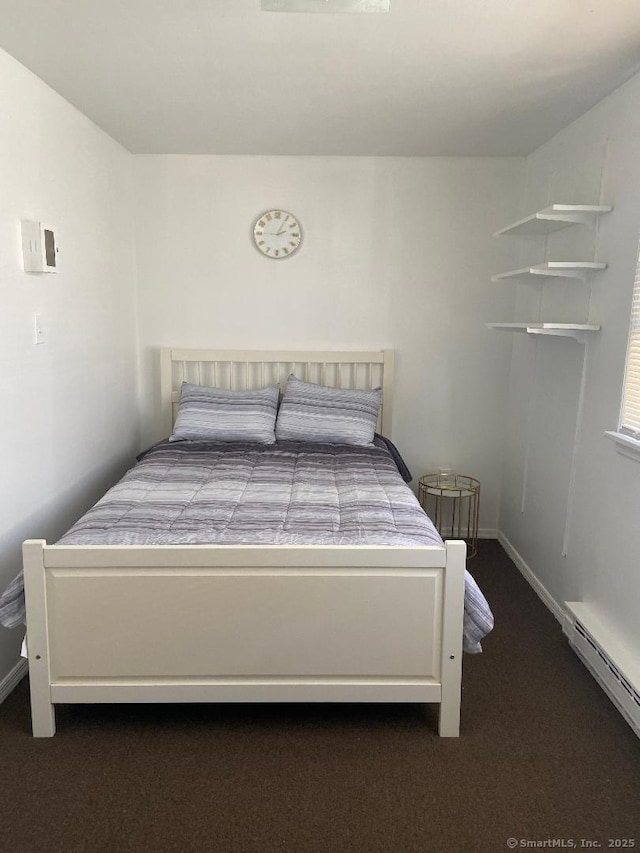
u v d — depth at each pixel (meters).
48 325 2.71
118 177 3.60
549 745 2.14
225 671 2.09
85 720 2.24
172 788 1.92
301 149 3.64
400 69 2.41
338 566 2.04
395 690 2.12
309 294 3.92
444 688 2.13
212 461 3.22
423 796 1.90
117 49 2.26
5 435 2.35
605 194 2.64
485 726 2.23
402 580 2.06
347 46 2.21
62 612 2.05
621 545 2.43
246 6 1.92
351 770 2.01
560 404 3.10
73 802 1.86
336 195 3.82
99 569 2.03
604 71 2.40
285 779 1.96
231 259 3.89
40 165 2.61
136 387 3.98
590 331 2.75
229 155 3.79
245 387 4.00
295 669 2.10
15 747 2.09
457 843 1.74
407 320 3.93
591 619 2.60
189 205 3.84
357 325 3.94
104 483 3.44
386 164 3.79
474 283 3.89
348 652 2.10
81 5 1.93
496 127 3.15
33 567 2.02
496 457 4.07
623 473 2.43
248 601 2.05
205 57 2.32
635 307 2.36
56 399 2.80
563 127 3.14
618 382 2.49
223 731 2.19
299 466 3.17
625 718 2.28
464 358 3.96
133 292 3.91
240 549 2.01
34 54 2.32
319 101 2.80
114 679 2.10
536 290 3.49
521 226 3.04
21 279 2.46
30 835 1.75
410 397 4.01
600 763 2.05
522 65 2.35
